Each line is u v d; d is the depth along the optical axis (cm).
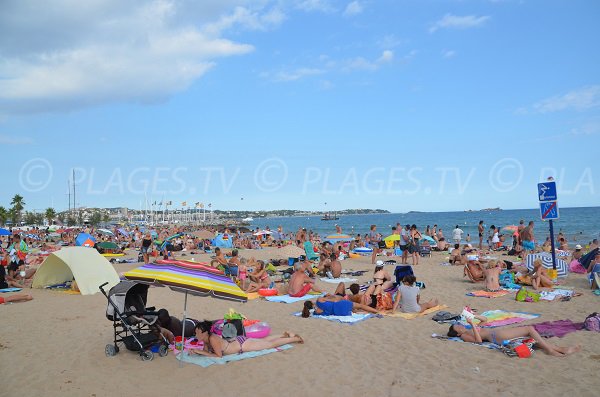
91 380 643
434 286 1407
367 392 587
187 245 3125
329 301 1042
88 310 1131
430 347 768
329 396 579
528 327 738
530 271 1390
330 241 2678
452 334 815
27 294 1339
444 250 2630
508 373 632
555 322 884
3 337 886
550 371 633
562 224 6475
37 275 1477
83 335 889
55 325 979
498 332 751
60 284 1515
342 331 894
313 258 2112
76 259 1403
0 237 5028
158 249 2811
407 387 598
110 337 867
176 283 646
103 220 12875
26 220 11856
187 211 12719
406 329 894
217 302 1252
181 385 623
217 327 769
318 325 948
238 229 4959
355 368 679
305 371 670
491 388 584
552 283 1320
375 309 1045
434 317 957
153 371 675
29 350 793
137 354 751
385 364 692
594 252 1536
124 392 600
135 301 768
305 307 1030
